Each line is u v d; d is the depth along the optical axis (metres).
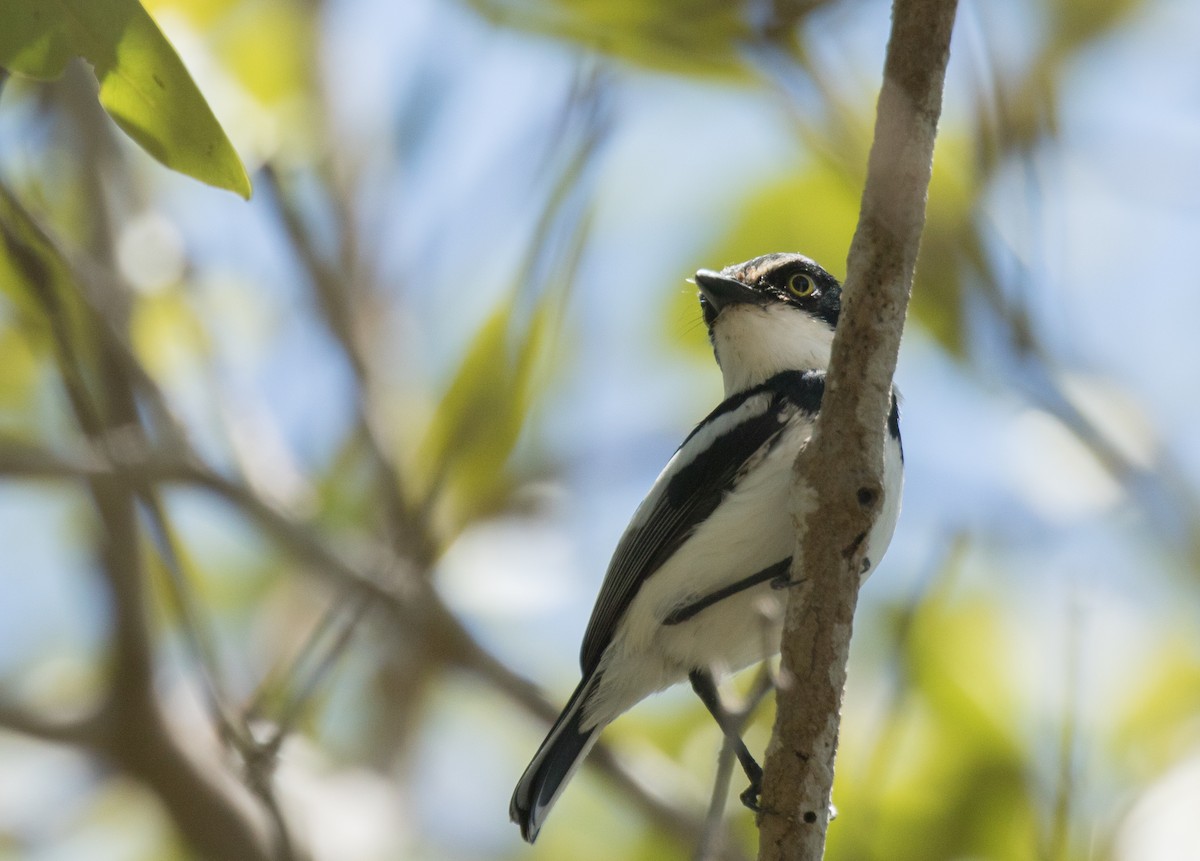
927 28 6.17
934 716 10.91
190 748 11.12
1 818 13.28
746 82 9.55
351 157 13.74
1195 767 9.99
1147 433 10.10
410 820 12.15
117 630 10.93
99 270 10.30
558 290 10.06
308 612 13.12
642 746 11.16
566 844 13.20
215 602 13.56
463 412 10.52
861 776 9.05
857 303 6.52
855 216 13.42
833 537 6.70
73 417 10.25
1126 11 10.88
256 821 10.91
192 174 6.18
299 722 8.54
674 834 10.11
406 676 12.89
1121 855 9.59
